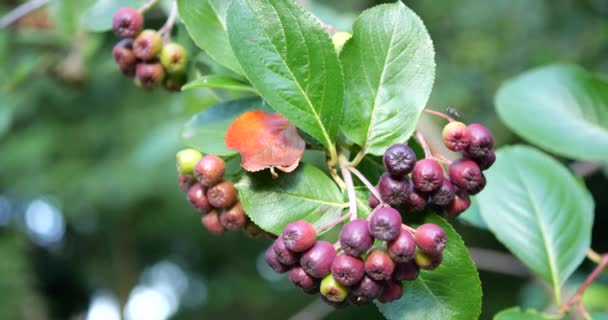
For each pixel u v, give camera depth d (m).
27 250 2.16
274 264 0.40
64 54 0.73
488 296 1.86
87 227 2.41
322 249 0.39
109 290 2.66
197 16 0.46
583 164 0.70
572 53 1.33
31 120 1.67
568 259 0.51
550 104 0.55
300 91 0.41
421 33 0.42
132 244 2.44
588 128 0.54
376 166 0.43
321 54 0.41
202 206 0.43
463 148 0.40
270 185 0.42
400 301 0.42
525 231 0.51
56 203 1.80
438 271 0.42
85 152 1.71
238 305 2.52
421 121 0.63
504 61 1.47
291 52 0.41
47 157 1.69
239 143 0.41
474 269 0.41
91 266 2.62
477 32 1.51
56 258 2.60
